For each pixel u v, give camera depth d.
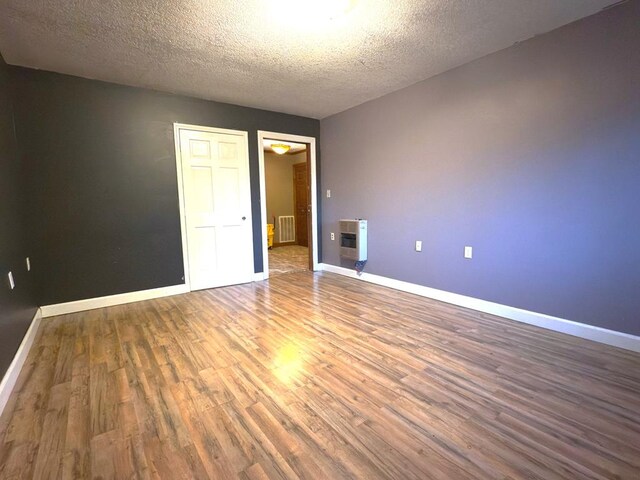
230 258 4.19
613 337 2.27
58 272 3.10
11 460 1.33
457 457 1.32
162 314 3.09
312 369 2.04
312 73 3.13
